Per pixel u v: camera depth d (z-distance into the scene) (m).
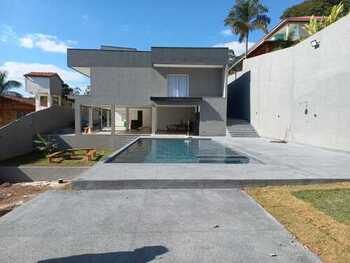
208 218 4.69
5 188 12.39
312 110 14.93
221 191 6.34
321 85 14.16
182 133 22.89
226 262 3.30
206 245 3.73
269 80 19.86
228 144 15.73
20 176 14.04
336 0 33.44
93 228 4.27
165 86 22.81
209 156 11.56
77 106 21.48
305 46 15.70
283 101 18.08
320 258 3.38
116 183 6.51
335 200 5.54
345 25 12.39
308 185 6.81
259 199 5.70
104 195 6.00
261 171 7.75
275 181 6.79
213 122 21.09
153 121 21.97
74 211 5.00
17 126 17.88
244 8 34.19
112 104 22.09
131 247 3.67
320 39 14.27
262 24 34.34
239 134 20.77
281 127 18.28
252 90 22.84
